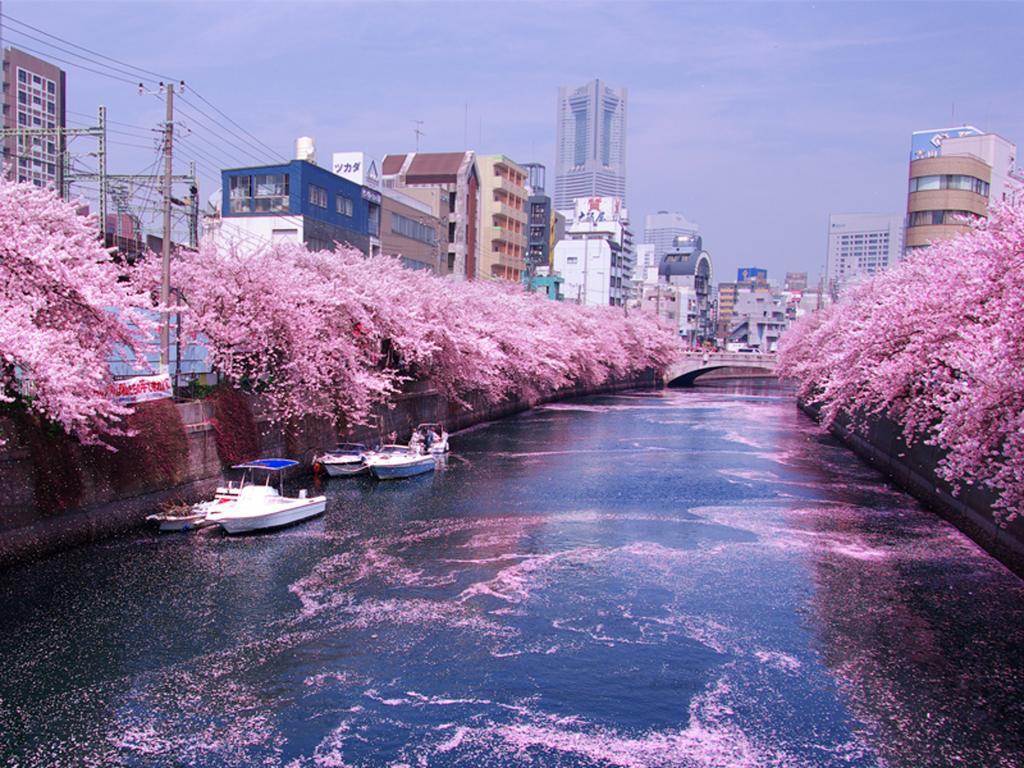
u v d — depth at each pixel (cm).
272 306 3159
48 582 2105
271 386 3291
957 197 7394
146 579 2180
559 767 1379
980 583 2295
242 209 5234
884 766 1405
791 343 8425
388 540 2642
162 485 2666
